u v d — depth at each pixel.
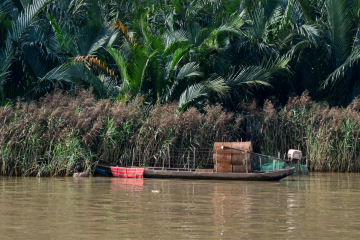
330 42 69.75
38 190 38.53
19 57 63.81
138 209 28.86
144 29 65.75
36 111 53.75
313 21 67.38
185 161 55.31
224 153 49.47
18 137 51.25
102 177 50.78
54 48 67.06
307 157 59.59
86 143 52.75
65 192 37.28
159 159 54.59
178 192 37.50
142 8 71.56
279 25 68.00
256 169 51.41
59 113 52.91
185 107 62.59
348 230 22.98
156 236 21.64
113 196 34.88
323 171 59.00
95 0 67.75
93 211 28.12
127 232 22.42
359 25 68.00
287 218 26.03
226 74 67.50
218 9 72.25
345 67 66.94
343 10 66.75
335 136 59.59
